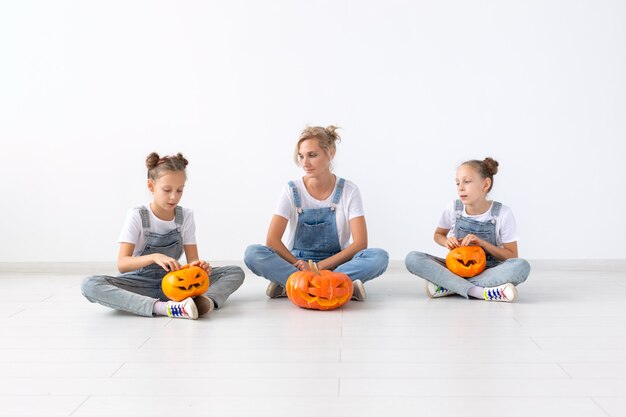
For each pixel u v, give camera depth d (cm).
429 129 356
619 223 356
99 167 362
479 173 285
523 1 351
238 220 362
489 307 259
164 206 263
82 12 358
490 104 354
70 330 224
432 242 359
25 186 363
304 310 255
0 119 361
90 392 162
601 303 265
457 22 353
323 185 293
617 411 148
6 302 274
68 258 364
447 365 182
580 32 351
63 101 360
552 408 150
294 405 153
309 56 357
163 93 359
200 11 357
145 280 264
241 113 359
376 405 152
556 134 354
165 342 207
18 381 170
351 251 286
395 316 243
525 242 359
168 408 151
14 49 359
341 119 358
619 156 354
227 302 274
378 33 355
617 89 352
